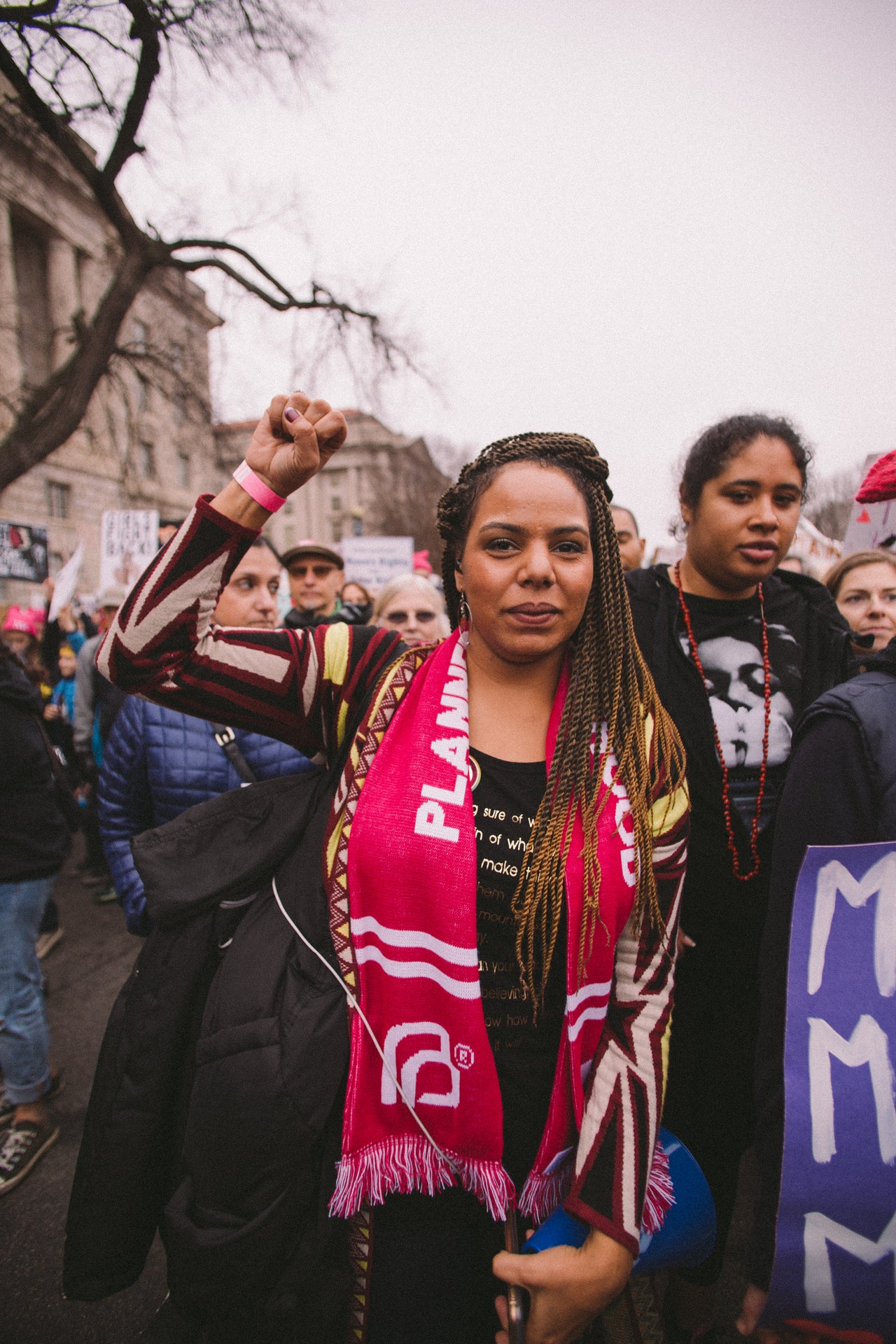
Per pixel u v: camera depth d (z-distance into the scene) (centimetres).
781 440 129
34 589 1619
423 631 274
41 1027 204
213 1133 82
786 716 140
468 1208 92
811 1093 86
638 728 92
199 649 85
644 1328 91
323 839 91
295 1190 81
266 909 91
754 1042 137
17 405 784
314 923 87
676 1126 135
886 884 86
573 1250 77
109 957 329
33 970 202
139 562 558
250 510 80
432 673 91
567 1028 84
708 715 138
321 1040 82
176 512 2370
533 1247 80
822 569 371
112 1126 92
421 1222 89
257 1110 81
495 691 92
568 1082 87
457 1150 85
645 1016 89
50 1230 176
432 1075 85
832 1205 86
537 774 90
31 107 547
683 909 134
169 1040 91
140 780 166
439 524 97
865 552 213
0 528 577
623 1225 77
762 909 137
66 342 734
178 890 91
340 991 85
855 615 210
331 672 92
